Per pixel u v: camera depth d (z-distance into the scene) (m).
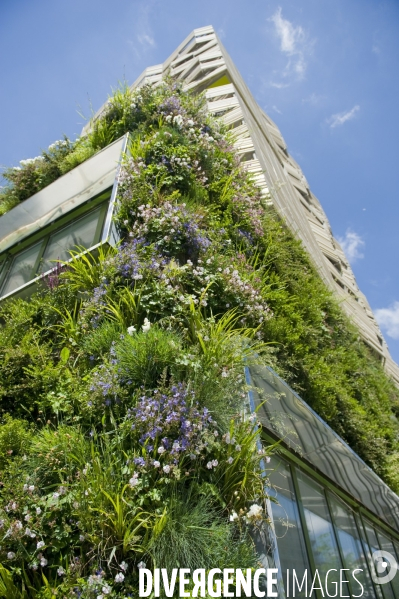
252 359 4.66
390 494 7.21
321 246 22.11
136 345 4.28
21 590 3.05
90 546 3.19
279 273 8.36
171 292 5.07
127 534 3.04
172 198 6.59
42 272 6.73
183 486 3.44
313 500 4.87
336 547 4.84
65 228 7.25
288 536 3.97
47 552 3.20
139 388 4.07
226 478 3.57
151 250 5.70
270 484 3.83
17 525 3.14
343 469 5.80
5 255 7.72
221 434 3.85
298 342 7.24
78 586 2.92
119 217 6.36
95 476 3.35
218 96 16.30
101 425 4.05
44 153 9.91
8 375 4.79
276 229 9.58
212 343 4.47
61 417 4.31
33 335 5.31
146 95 9.37
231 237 7.48
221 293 5.80
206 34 22.73
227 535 3.21
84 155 9.03
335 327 10.06
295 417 5.19
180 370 4.20
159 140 7.65
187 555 3.01
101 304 5.09
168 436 3.66
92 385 4.20
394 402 12.05
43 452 3.73
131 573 3.04
